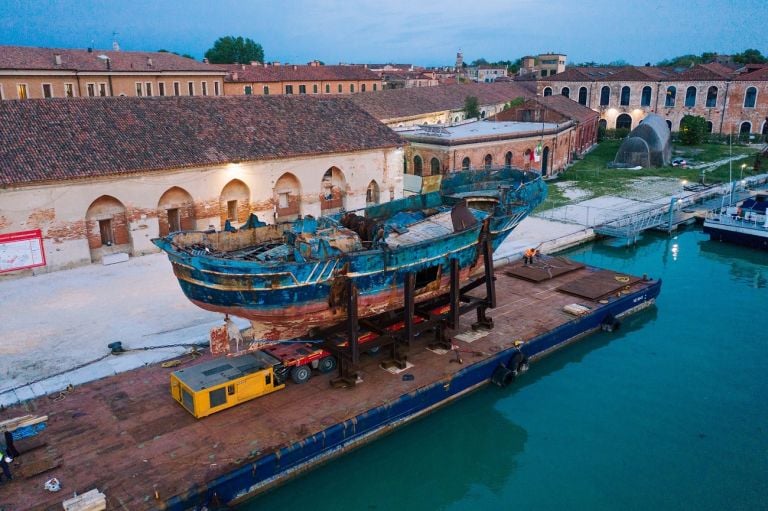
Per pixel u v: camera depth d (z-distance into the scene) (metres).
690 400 19.98
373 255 18.00
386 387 18.31
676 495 15.60
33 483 13.98
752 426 18.50
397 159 41.34
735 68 89.69
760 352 23.33
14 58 52.84
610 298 25.69
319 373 19.11
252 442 15.53
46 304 25.38
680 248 37.12
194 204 32.56
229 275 16.66
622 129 78.06
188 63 69.19
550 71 129.50
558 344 23.00
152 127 32.84
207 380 16.94
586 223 39.31
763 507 15.09
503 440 18.08
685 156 65.38
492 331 22.47
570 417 19.12
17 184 26.80
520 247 33.81
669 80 75.56
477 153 47.31
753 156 63.44
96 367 19.88
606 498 15.59
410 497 16.00
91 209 29.98
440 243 19.47
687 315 26.95
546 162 55.38
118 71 59.97
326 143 37.44
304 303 17.78
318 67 90.00
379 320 20.16
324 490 16.19
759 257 35.38
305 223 20.95
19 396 17.95
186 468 14.53
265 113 37.81
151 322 23.72
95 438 15.73
